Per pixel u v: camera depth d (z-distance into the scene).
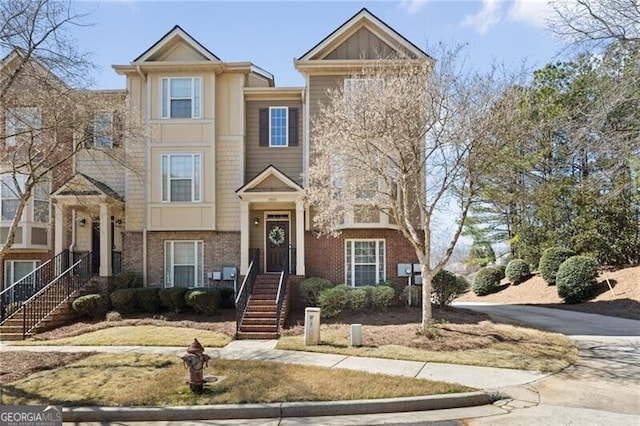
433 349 10.76
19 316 14.32
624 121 13.51
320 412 6.95
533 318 16.66
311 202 14.44
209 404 7.03
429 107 11.91
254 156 18.55
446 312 15.59
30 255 18.23
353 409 7.00
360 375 8.47
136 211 18.00
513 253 31.27
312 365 9.35
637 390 7.93
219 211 18.00
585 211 23.08
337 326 13.45
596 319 16.45
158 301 16.14
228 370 8.92
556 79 23.81
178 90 18.17
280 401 7.13
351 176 12.82
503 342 11.55
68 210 18.05
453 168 12.21
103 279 16.80
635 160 13.72
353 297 15.18
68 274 16.11
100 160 18.20
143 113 18.11
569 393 7.77
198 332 13.16
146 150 17.97
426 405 7.18
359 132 11.94
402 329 12.74
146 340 12.19
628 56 12.48
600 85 13.38
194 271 17.94
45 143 11.86
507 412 6.91
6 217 17.59
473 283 31.11
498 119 11.81
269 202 17.17
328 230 14.91
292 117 18.64
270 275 16.86
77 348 11.45
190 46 18.27
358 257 17.33
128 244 17.94
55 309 14.77
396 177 13.48
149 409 6.86
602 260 23.11
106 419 6.80
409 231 13.15
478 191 13.14
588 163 21.97
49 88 10.91
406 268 16.88
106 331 13.45
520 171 20.09
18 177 17.30
